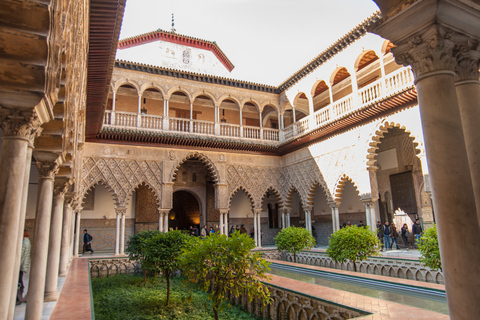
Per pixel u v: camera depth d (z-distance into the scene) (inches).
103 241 615.2
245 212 746.8
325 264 471.5
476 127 117.7
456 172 101.3
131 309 281.1
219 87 640.4
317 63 565.0
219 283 183.0
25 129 119.0
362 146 486.3
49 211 178.4
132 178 552.7
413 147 539.5
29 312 161.3
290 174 649.0
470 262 95.6
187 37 781.9
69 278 297.7
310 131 555.2
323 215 697.0
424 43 111.4
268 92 681.0
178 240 300.4
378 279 237.3
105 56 298.2
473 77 120.6
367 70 577.6
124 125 554.3
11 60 99.0
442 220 101.0
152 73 591.5
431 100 108.3
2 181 113.5
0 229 110.0
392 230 519.2
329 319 177.0
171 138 564.7
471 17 112.5
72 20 121.0
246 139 641.0
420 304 183.5
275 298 226.5
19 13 88.4
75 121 206.2
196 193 721.0
